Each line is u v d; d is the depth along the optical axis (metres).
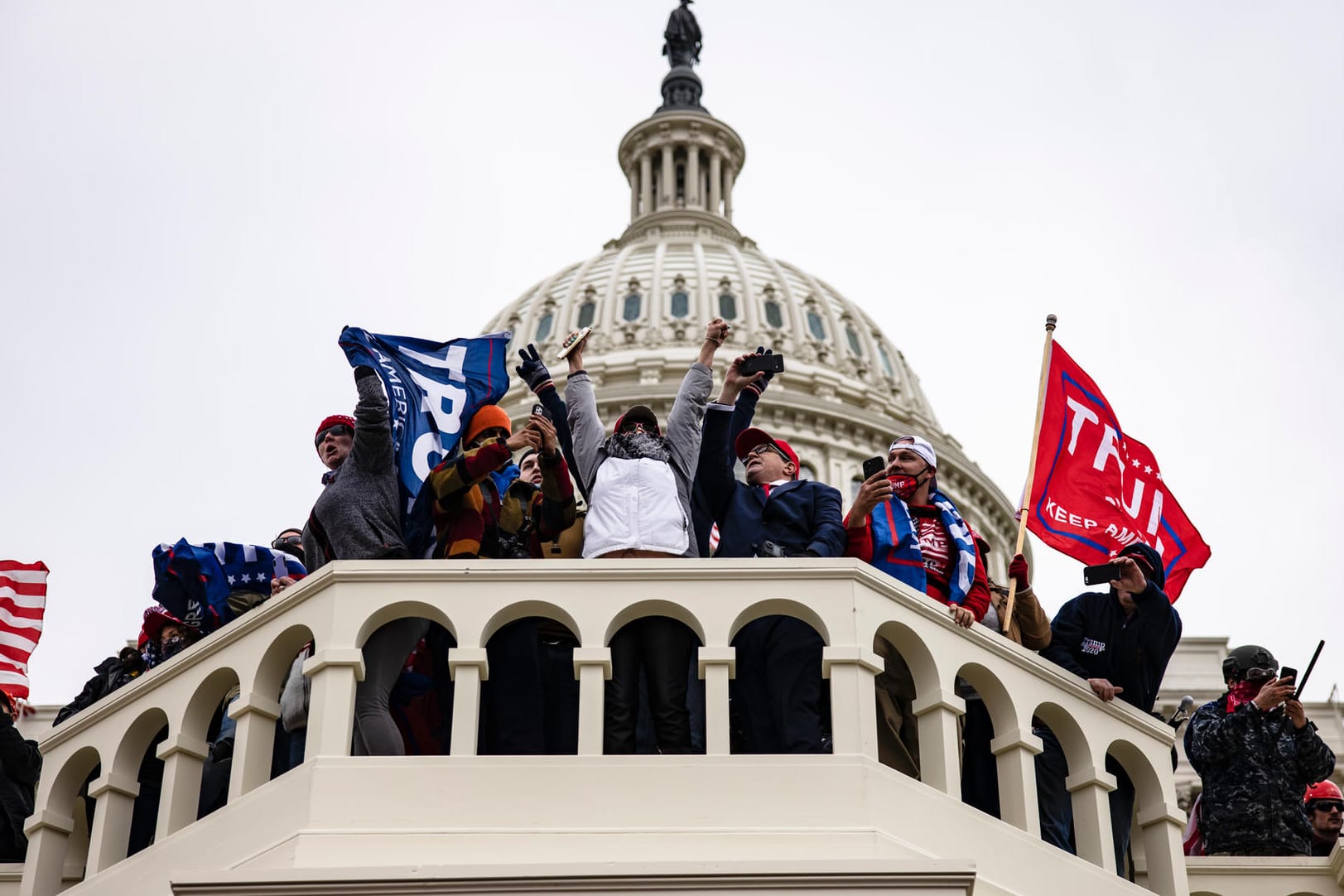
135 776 8.63
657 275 61.72
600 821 7.47
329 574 8.04
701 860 7.28
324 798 7.46
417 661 9.16
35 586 13.55
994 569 57.19
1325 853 10.31
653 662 8.33
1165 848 8.59
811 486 9.02
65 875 9.54
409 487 8.95
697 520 9.20
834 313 63.19
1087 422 10.88
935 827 7.70
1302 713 9.76
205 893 6.99
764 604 8.05
